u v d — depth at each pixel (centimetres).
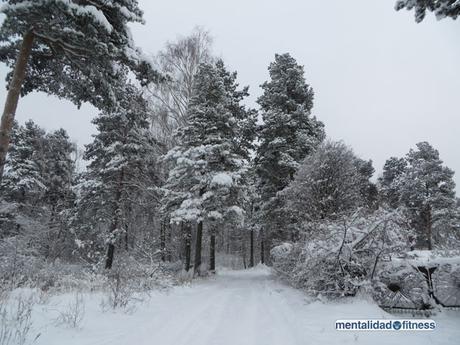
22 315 552
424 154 3594
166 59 2348
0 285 767
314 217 1423
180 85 2330
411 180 3531
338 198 1459
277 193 1958
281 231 2120
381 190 3891
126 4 986
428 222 3297
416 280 877
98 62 949
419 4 692
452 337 582
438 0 662
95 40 845
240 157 2048
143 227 1977
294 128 2145
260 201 2314
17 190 2417
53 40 893
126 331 596
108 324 635
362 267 895
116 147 1872
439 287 877
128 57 954
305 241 1095
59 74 1068
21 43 966
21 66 880
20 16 775
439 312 831
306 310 824
